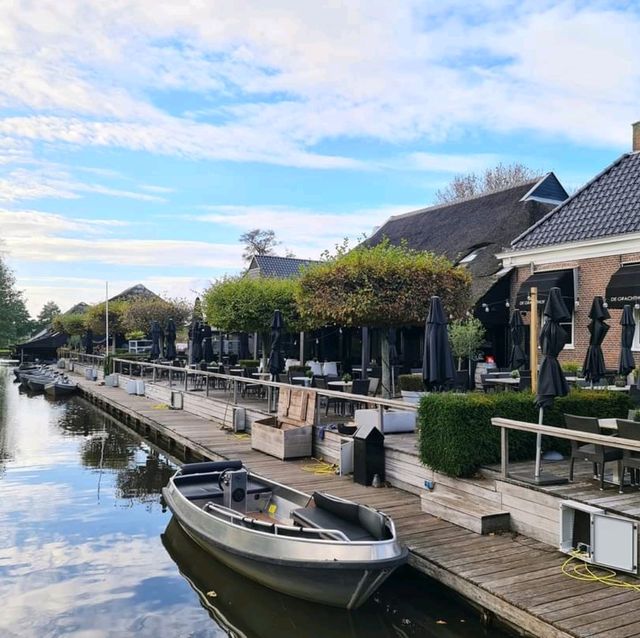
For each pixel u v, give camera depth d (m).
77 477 12.26
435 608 5.70
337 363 22.52
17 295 66.25
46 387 29.73
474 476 7.35
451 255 22.00
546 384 6.55
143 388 23.27
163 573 7.15
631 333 12.28
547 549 5.96
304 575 5.46
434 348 9.25
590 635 4.23
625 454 6.09
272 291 17.56
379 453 8.77
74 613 6.09
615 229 15.88
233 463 8.84
